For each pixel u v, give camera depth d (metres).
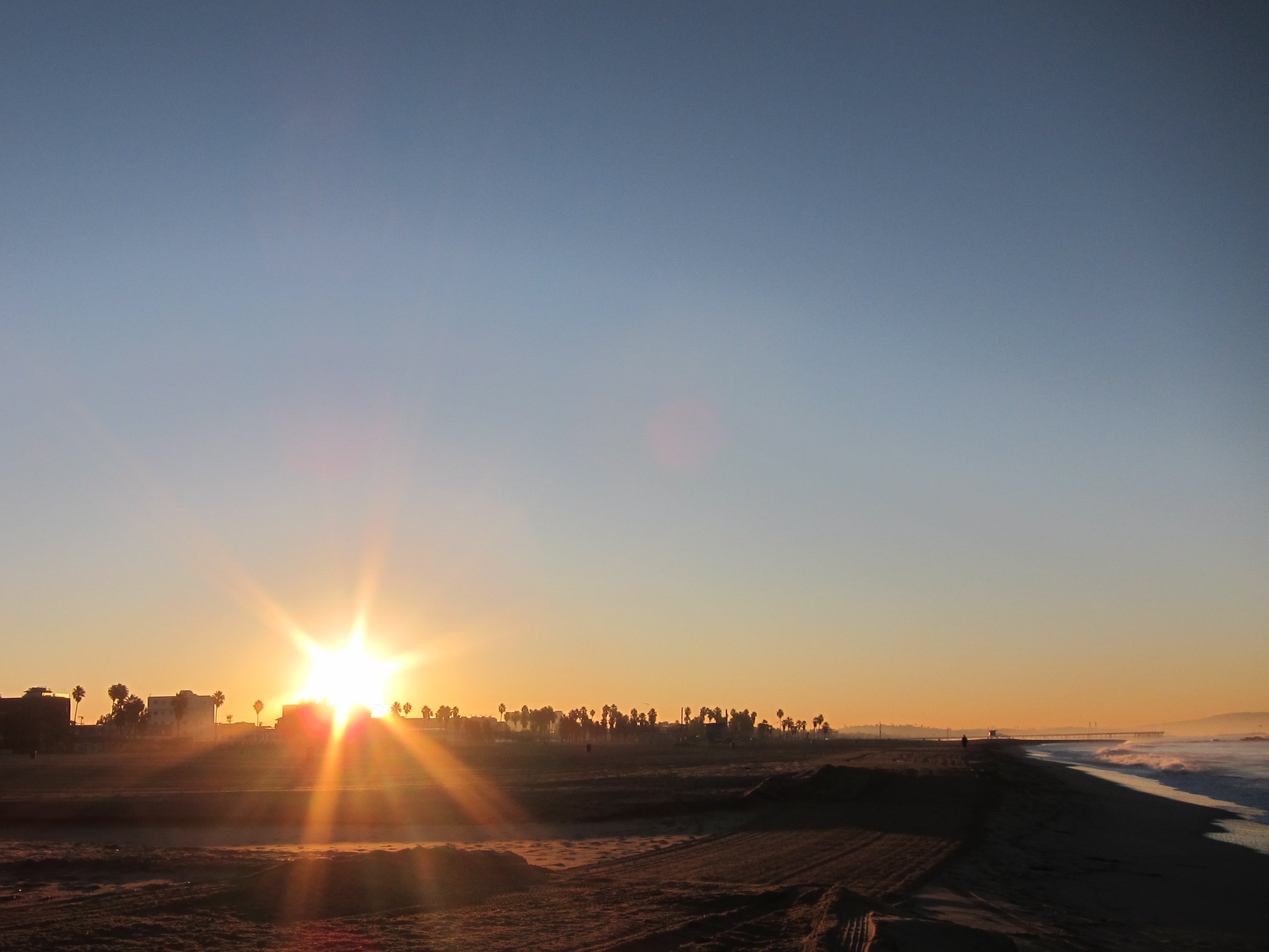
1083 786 66.12
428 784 59.03
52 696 150.75
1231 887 24.08
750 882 21.78
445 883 19.81
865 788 44.19
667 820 36.91
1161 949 16.92
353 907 17.67
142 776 75.69
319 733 183.75
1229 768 100.25
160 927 15.41
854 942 14.41
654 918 16.80
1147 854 30.34
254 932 15.40
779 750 153.12
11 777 74.81
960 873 24.33
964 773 57.38
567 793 46.91
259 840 33.00
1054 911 20.02
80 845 31.86
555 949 14.37
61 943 14.31
